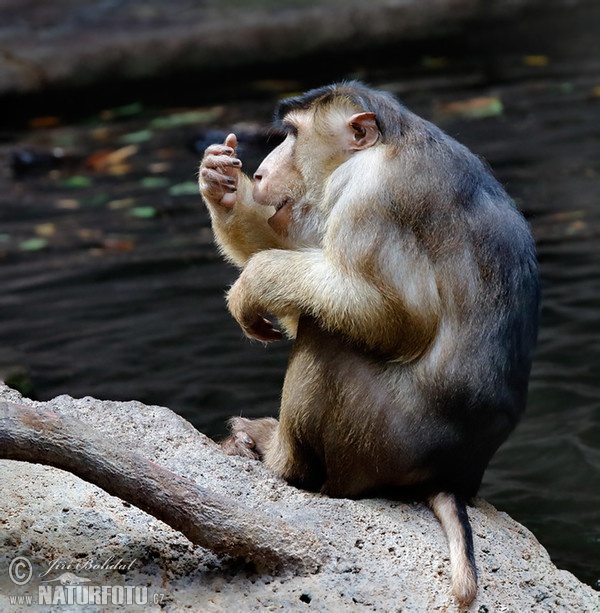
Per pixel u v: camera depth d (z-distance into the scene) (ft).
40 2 108.78
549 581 29.07
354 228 30.12
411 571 27.89
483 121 83.56
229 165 34.30
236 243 35.14
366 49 103.35
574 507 38.70
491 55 102.58
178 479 26.45
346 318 29.96
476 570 28.19
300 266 30.94
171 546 27.48
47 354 49.75
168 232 64.64
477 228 30.48
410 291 29.96
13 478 29.32
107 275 58.80
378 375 30.58
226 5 105.60
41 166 78.07
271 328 32.86
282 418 32.14
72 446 25.71
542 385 46.62
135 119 89.10
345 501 30.55
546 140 78.59
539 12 110.73
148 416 34.50
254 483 31.86
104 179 75.15
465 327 30.17
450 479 30.89
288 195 33.27
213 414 44.32
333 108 32.55
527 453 42.11
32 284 57.77
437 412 30.27
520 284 30.96
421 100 89.76
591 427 43.42
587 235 61.41
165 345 50.80
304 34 101.09
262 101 91.76
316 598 26.32
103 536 27.35
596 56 100.37
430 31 105.70
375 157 30.86
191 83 98.02
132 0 109.19
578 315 52.34
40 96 92.94
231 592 26.32
